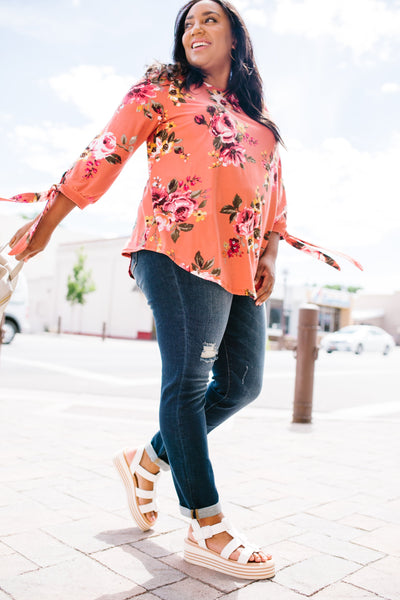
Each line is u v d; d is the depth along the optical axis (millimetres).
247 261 1639
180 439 1604
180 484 1641
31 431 3719
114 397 6004
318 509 2287
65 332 32062
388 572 1661
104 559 1676
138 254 1671
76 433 3732
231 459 3193
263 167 1735
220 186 1610
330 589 1531
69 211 1579
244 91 1807
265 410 5480
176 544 1823
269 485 2643
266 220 1801
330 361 16328
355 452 3504
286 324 36000
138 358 12641
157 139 1646
